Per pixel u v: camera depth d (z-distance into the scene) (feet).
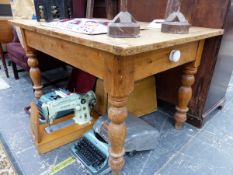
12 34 6.89
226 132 4.08
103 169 2.96
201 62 3.76
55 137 3.52
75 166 3.19
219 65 3.85
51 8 3.64
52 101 3.64
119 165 2.70
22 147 3.57
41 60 5.51
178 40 2.35
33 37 3.76
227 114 4.74
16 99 5.26
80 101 3.87
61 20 3.62
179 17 2.74
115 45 1.86
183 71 3.58
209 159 3.39
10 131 3.98
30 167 3.15
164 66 2.68
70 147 3.61
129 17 2.31
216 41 3.47
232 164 3.29
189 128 4.19
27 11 6.11
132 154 3.41
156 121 4.44
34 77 4.42
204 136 3.95
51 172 3.06
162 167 3.21
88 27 2.75
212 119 4.52
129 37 2.26
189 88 3.66
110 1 4.36
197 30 3.04
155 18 4.09
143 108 4.58
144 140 3.33
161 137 3.91
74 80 5.43
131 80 2.26
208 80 3.78
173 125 4.29
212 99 4.26
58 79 6.34
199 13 3.46
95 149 3.27
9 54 6.36
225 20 3.26
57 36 2.66
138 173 3.08
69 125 3.84
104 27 2.75
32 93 5.62
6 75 6.72
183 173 3.10
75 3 4.57
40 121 3.80
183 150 3.58
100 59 2.26
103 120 3.48
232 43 3.96
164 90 4.70
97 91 4.49
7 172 3.04
